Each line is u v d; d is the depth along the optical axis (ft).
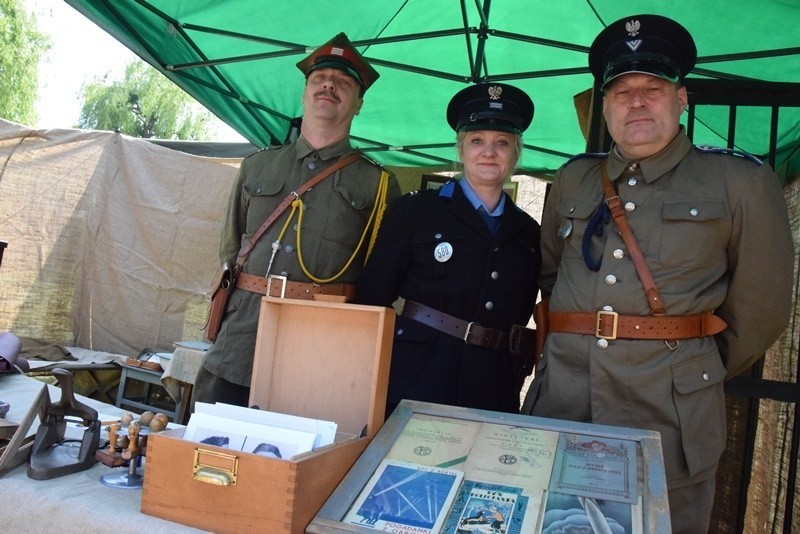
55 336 16.43
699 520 5.28
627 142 5.64
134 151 16.98
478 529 3.49
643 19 5.77
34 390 6.91
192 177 17.17
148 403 15.28
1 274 15.71
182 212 17.07
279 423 4.09
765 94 8.29
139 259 16.88
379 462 4.08
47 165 16.19
